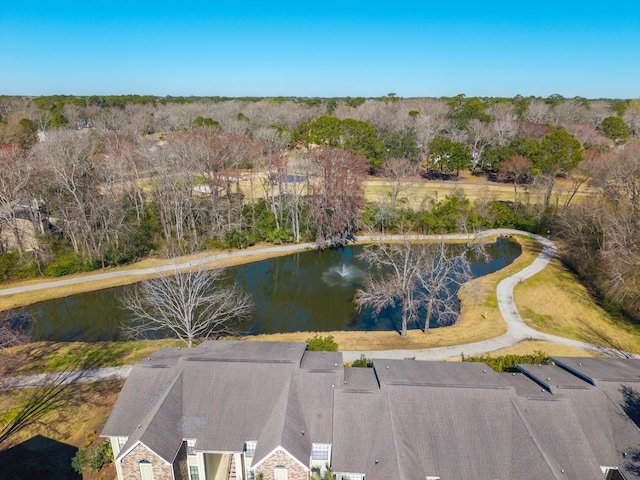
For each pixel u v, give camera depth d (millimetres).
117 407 26625
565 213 66688
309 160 76125
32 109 131375
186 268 57562
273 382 27734
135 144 98250
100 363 38719
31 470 26672
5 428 30578
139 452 23734
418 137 113250
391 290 43188
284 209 73688
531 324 45938
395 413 25859
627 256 48594
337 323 47844
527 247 69938
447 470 23688
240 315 49469
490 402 26188
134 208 70562
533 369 30766
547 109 148625
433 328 45688
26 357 39594
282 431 24312
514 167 92625
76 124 128500
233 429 25750
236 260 63438
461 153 102625
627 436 25188
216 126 111875
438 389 26750
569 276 57750
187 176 69312
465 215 74438
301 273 61438
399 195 89375
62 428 30672
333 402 26719
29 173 57500
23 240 58906
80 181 61094
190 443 25906
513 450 24391
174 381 27406
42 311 50156
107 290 54094
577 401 26734
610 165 66562
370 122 130750
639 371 29844
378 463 23641
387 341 42188
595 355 40062
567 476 22922
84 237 58125
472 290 52031
